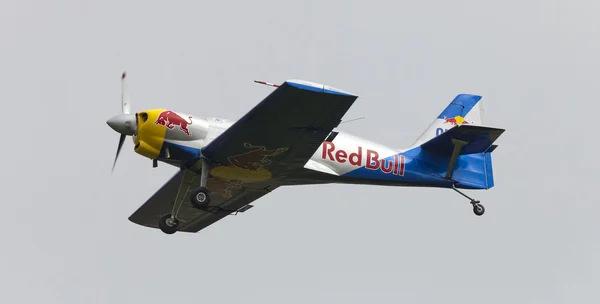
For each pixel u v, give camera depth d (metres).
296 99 43.78
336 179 53.38
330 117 45.31
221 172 50.97
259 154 48.91
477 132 52.34
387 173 54.31
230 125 50.72
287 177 52.31
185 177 51.84
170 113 49.78
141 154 49.97
